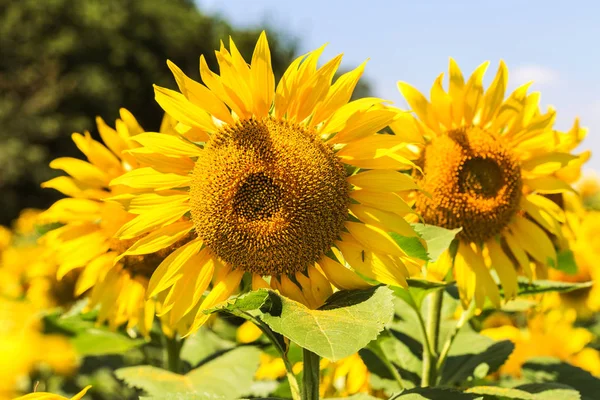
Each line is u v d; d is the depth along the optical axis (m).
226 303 1.83
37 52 29.38
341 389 3.52
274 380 3.70
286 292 2.07
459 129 2.84
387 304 1.82
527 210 2.87
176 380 2.99
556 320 4.58
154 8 32.88
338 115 2.11
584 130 3.10
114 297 3.11
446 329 3.23
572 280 4.75
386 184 2.09
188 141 2.19
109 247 3.10
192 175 2.17
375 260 2.07
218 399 2.11
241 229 2.07
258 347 3.20
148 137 2.15
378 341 2.81
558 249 3.14
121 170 3.08
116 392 4.24
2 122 27.20
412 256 2.19
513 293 2.79
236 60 2.09
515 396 2.23
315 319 1.75
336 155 2.13
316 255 2.08
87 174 3.06
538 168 2.90
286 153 2.08
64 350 4.05
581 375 3.24
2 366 3.93
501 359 2.91
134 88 30.98
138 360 4.21
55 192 27.25
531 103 2.89
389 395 2.89
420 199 2.79
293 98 2.13
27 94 28.44
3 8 30.44
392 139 2.12
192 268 2.14
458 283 2.79
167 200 2.15
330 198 2.07
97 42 30.31
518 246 2.85
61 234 3.11
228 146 2.12
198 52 34.09
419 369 2.97
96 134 29.91
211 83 2.09
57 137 28.33
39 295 4.24
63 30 30.09
